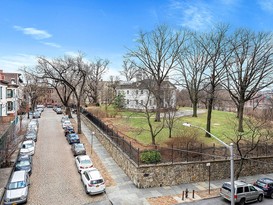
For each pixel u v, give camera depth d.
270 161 25.45
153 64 39.97
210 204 18.00
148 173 20.38
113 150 27.41
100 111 50.44
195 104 45.38
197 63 43.72
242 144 26.08
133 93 59.28
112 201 17.72
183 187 20.84
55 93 107.69
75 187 19.98
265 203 19.30
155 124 36.78
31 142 29.25
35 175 22.17
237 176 22.02
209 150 23.39
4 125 40.88
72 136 33.84
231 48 33.03
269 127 31.19
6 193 16.95
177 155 22.36
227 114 51.50
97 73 72.94
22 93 79.62
